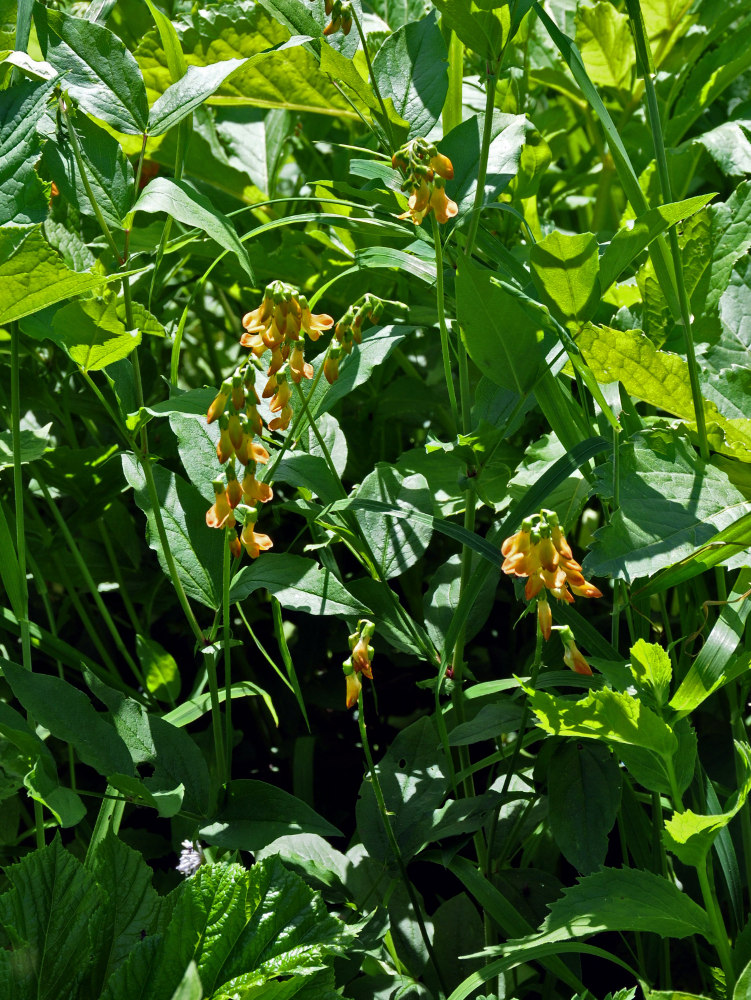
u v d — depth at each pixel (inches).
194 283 95.9
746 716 72.4
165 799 49.9
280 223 62.8
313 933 46.9
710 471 55.3
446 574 66.2
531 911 56.8
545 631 46.9
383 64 66.2
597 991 64.7
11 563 56.4
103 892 47.9
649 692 49.1
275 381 53.2
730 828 67.4
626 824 60.0
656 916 45.9
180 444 62.1
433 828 56.2
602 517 91.4
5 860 68.4
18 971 44.4
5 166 51.1
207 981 45.6
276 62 76.6
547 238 52.6
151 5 58.7
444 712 71.0
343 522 64.0
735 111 91.7
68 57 56.5
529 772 68.3
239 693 64.2
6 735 49.7
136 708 57.1
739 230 62.4
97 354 54.5
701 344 65.6
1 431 75.7
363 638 51.3
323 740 84.3
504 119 66.2
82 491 77.7
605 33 86.0
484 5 54.6
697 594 63.3
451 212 53.0
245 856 72.9
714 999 50.7
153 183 53.2
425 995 54.1
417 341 94.7
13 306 47.9
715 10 88.4
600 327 55.7
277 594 58.9
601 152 90.6
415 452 74.6
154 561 89.4
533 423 84.4
